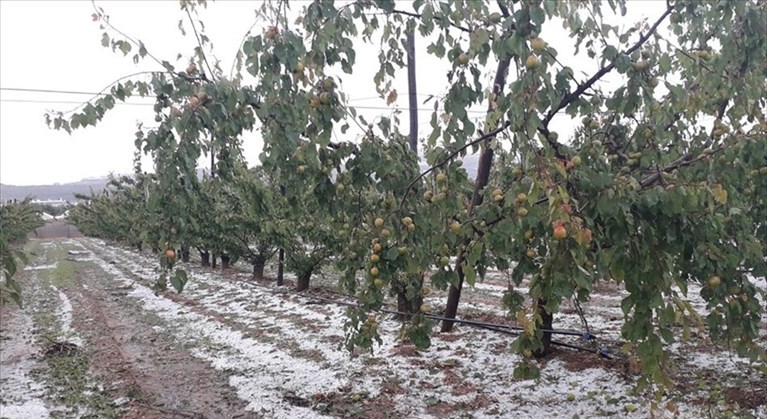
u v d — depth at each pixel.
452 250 3.30
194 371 6.16
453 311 6.67
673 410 2.81
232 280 13.62
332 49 3.06
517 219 2.45
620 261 2.37
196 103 2.91
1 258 3.50
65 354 7.22
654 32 2.72
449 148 3.07
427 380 5.16
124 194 19.03
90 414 4.95
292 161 3.28
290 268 11.07
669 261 2.63
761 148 2.72
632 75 2.59
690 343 5.69
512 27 2.38
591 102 3.07
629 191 2.36
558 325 6.90
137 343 7.73
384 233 3.17
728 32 3.08
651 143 3.38
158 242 3.01
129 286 14.14
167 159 2.90
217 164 3.66
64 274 17.84
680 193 2.30
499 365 5.39
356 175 3.31
